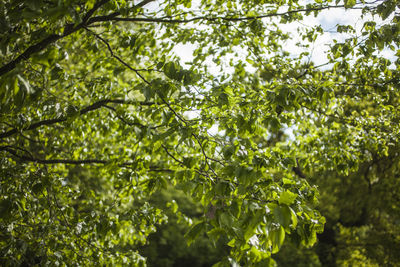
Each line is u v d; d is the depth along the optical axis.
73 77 4.14
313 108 3.65
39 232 3.51
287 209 1.38
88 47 3.73
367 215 11.12
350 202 10.88
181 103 2.68
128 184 3.88
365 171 8.81
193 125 2.37
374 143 4.14
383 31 2.87
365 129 4.42
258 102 2.53
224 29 4.09
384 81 3.47
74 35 3.81
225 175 2.14
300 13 3.70
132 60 4.65
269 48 4.29
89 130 4.52
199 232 1.62
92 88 4.09
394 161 7.18
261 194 2.08
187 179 2.08
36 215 3.79
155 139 2.23
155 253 11.45
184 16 3.90
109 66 4.11
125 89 4.40
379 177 8.65
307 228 1.87
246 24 3.97
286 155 2.64
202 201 2.03
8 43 1.97
